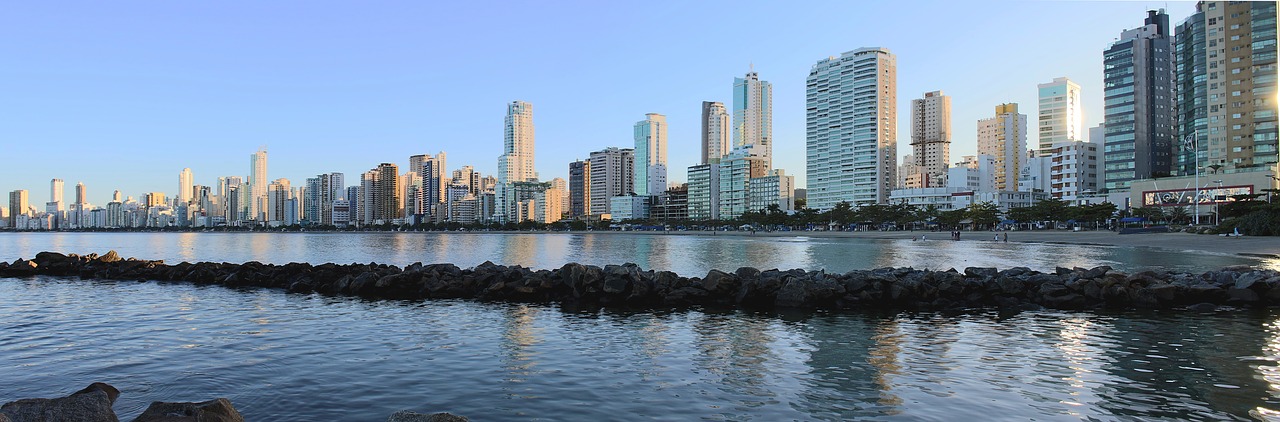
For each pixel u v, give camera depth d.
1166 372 18.70
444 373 19.08
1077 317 29.11
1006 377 18.30
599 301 35.69
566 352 22.06
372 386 17.69
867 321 28.55
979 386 17.36
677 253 100.81
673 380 18.23
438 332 26.08
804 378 18.36
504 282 39.12
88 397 12.95
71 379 18.75
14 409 12.27
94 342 24.03
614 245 142.25
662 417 14.97
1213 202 174.38
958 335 24.89
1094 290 33.38
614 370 19.42
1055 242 121.25
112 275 55.28
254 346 23.11
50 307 34.62
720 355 21.50
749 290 34.72
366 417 15.15
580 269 38.34
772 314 30.81
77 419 12.52
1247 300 32.03
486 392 17.08
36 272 59.22
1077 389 17.05
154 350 22.50
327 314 31.48
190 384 17.95
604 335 25.36
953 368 19.42
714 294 35.62
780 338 24.55
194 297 39.44
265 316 30.88
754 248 116.44
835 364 20.08
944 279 35.44
